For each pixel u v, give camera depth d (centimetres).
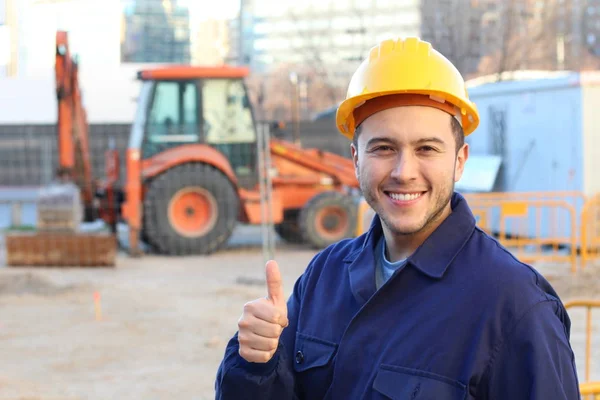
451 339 200
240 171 1594
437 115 214
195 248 1536
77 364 752
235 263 1448
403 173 210
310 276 242
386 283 212
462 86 220
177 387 680
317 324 229
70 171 1559
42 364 752
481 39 2720
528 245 1518
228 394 220
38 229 1482
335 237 1631
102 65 2398
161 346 818
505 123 1636
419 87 210
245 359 217
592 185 1424
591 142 1427
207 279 1253
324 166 1664
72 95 1561
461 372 198
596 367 724
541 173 1527
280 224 1703
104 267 1392
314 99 2706
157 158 1550
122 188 1648
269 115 2673
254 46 2659
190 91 1580
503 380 195
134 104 2447
